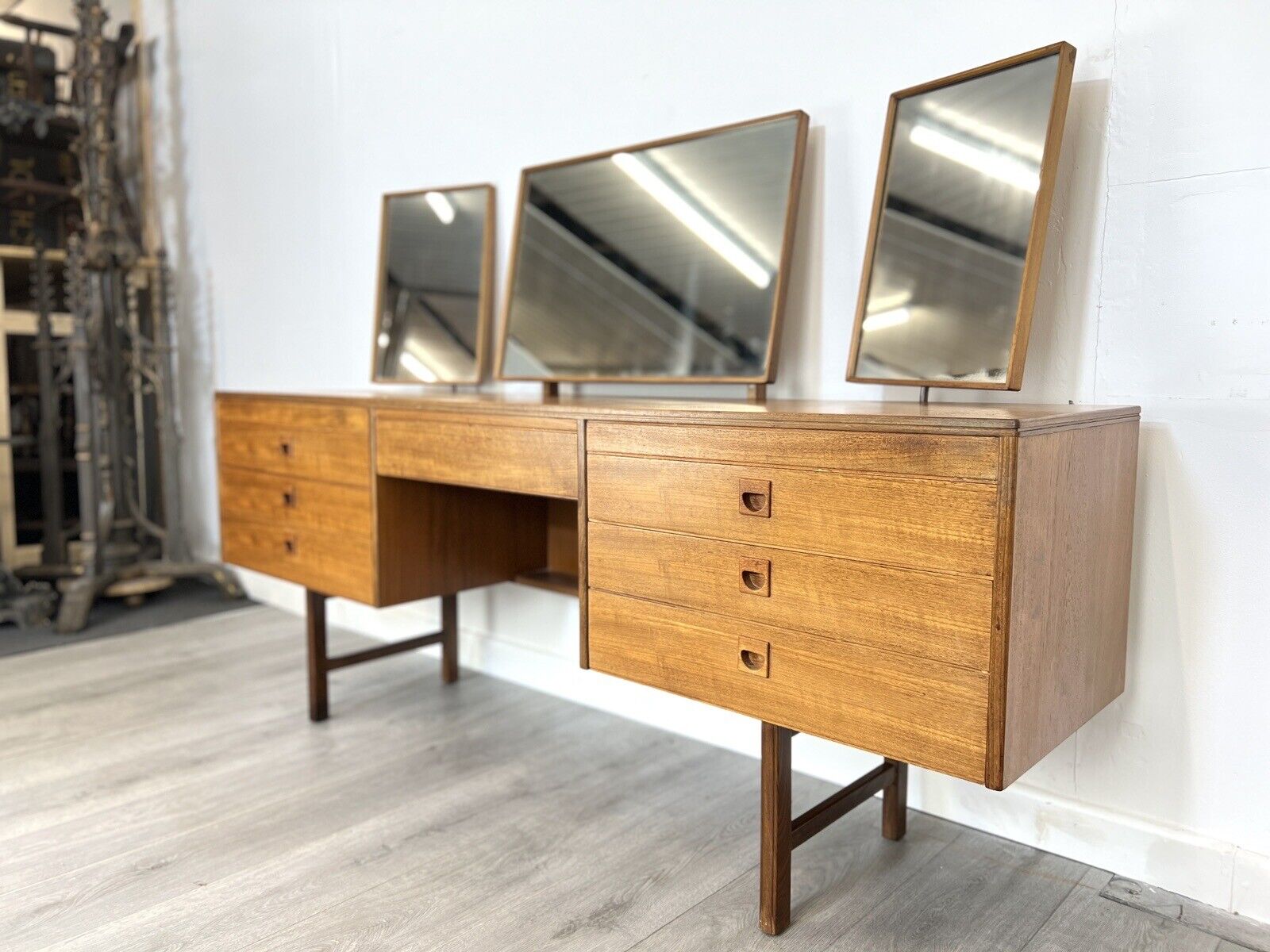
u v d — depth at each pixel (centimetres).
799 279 197
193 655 290
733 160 196
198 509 392
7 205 382
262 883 162
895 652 129
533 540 245
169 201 385
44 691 258
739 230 195
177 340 390
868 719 133
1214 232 150
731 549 146
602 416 161
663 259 207
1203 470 153
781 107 197
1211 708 155
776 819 145
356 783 200
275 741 222
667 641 157
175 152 377
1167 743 160
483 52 254
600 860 169
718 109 207
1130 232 158
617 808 189
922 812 188
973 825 181
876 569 130
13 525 373
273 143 326
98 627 322
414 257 269
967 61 172
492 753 215
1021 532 119
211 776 204
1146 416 158
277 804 190
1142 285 157
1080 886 160
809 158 193
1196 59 149
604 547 164
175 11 366
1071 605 137
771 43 197
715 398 208
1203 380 152
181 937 146
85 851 172
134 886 161
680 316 204
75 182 396
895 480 127
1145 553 160
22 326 367
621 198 216
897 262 174
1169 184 153
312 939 145
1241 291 148
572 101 235
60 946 144
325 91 303
